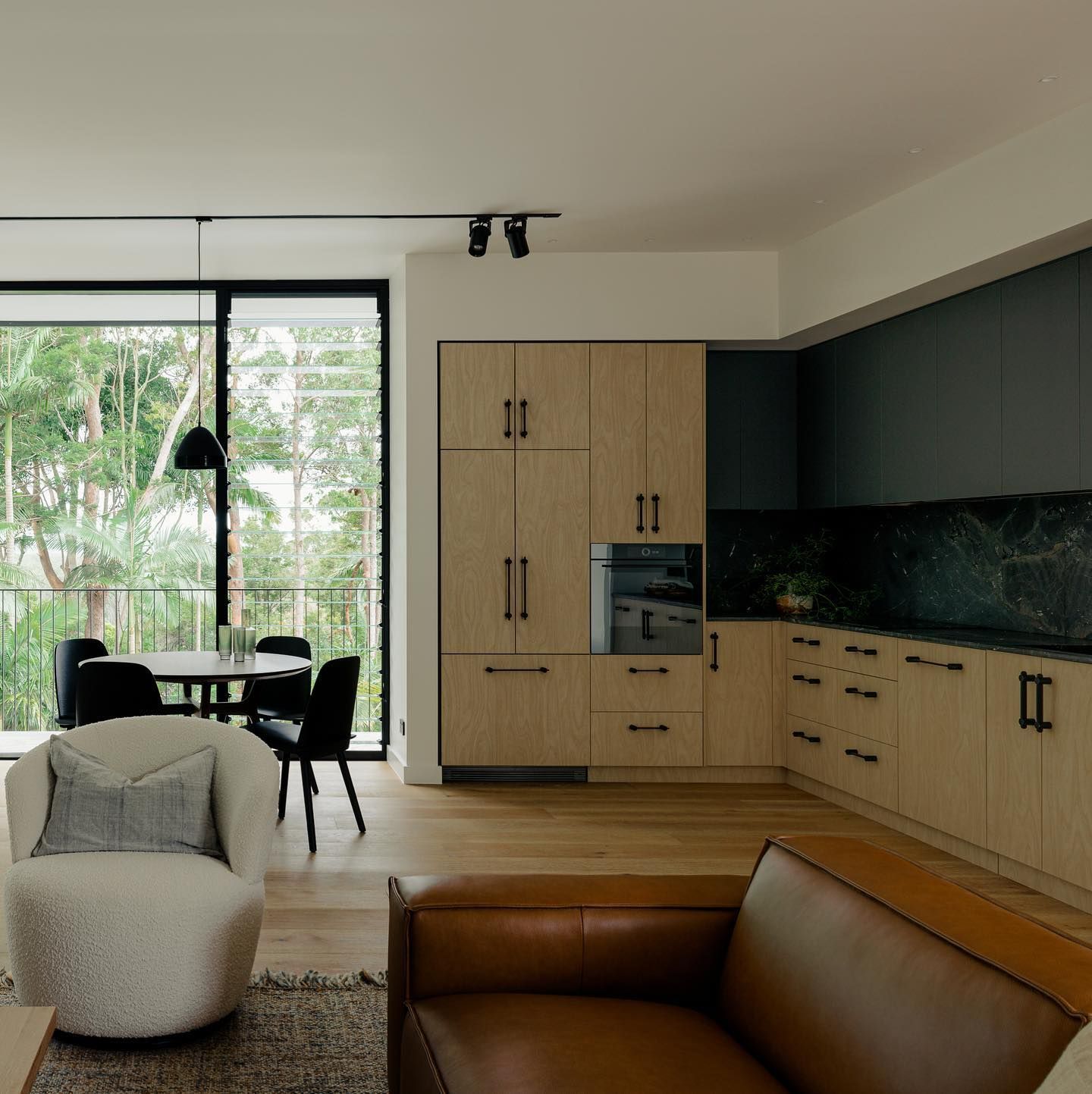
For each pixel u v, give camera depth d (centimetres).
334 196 473
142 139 405
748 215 506
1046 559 453
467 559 576
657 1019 183
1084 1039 111
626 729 580
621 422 581
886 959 153
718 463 612
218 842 294
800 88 359
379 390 629
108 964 259
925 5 303
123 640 998
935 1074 135
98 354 1081
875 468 532
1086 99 364
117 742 305
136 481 1084
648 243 561
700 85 357
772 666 584
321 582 629
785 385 617
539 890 204
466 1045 171
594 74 348
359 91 361
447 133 399
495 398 576
